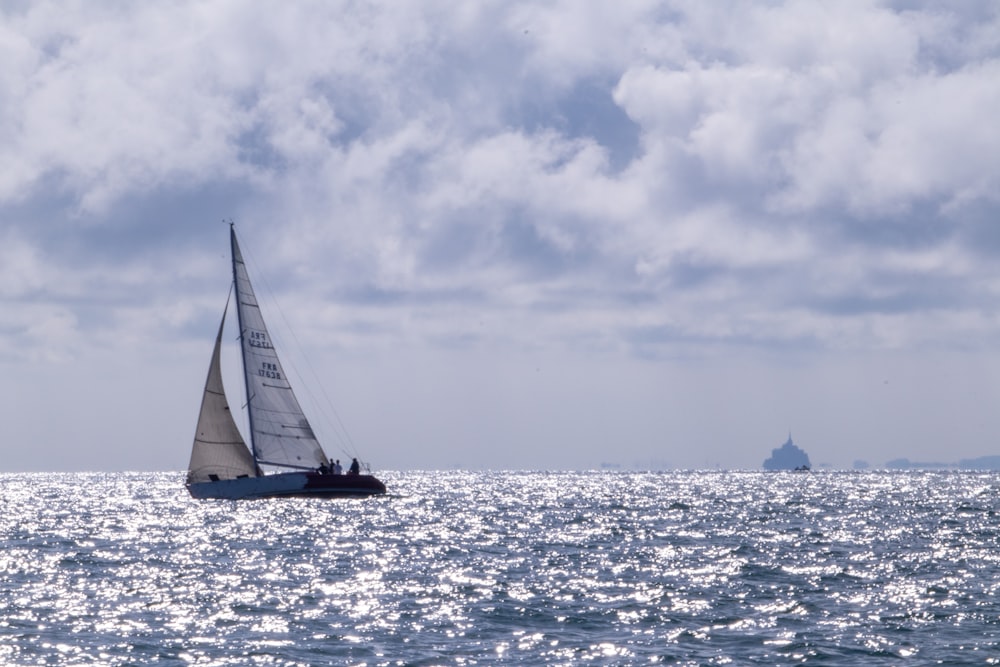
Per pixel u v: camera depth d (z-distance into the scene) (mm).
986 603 182250
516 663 141375
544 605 184625
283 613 177750
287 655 146250
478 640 155250
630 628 163625
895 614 172500
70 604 187500
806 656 143750
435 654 146625
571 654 146250
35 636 158250
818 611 176250
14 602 189750
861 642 151750
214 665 141500
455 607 182375
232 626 166250
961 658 142250
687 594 195750
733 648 149375
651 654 145875
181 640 156000
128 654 147375
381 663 141750
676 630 161625
